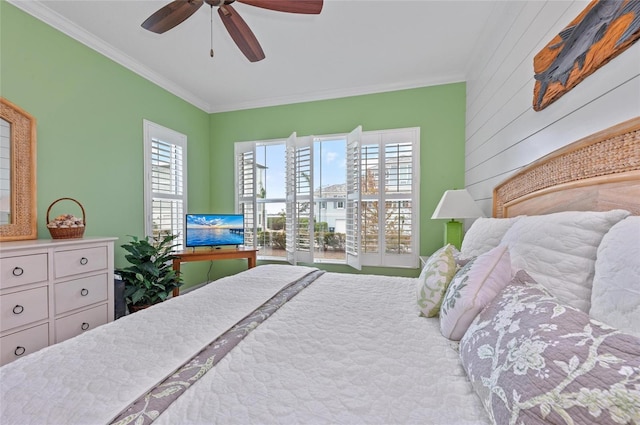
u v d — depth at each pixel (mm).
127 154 2756
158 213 3111
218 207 4008
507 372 605
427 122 3191
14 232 1904
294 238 3557
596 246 886
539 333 622
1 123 1863
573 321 617
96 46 2428
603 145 1025
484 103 2439
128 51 2598
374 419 614
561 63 1289
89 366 791
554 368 531
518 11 1786
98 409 623
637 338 526
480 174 2555
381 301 1444
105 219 2547
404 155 3277
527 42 1666
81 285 1915
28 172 1984
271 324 1141
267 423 604
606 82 1032
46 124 2109
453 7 2039
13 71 1924
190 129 3617
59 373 752
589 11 1107
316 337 1024
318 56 2680
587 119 1134
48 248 1731
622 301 689
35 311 1666
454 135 3109
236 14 1605
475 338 805
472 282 1004
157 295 2576
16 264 1583
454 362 854
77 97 2314
